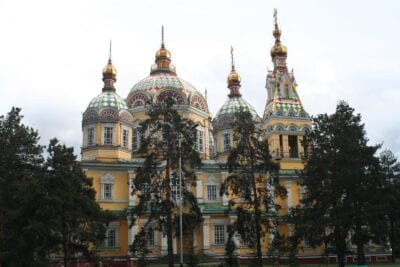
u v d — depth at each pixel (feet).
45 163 158.51
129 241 219.00
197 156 165.07
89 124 235.81
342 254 162.09
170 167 163.73
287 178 243.19
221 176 240.32
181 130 165.78
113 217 186.80
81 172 165.99
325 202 166.81
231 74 277.03
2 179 155.63
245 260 223.71
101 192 224.33
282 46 281.33
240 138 174.29
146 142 166.30
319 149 170.91
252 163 172.45
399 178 218.38
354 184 161.48
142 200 163.43
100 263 210.59
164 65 280.92
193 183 164.86
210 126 293.02
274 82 274.57
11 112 172.96
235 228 169.17
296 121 258.98
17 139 166.50
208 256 221.66
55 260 200.64
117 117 235.61
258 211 167.94
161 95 256.52
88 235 159.63
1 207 154.81
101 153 230.27
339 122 171.83
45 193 149.18
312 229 164.04
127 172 230.07
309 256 234.17
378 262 233.14
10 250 149.18
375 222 157.58
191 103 261.03
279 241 173.37
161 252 220.23
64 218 152.25
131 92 266.16
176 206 180.86
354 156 164.55
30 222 143.64
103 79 251.39
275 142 253.24
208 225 227.61
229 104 265.13
